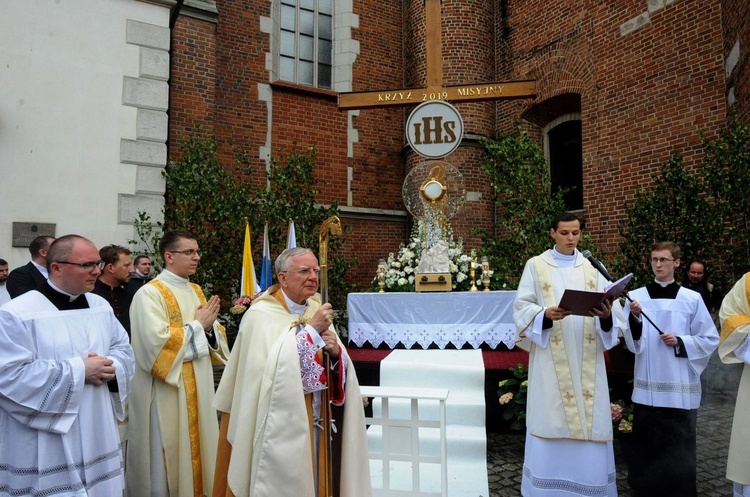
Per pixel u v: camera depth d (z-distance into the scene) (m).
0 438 2.43
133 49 7.32
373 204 11.84
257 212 8.29
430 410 4.99
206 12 9.26
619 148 9.30
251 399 2.44
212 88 9.33
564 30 10.33
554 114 11.09
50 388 2.36
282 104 10.99
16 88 6.61
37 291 2.57
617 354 4.86
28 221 6.55
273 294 2.74
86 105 6.98
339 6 12.01
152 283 3.58
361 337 6.22
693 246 6.17
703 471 4.45
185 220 7.38
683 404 3.77
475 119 11.26
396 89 7.21
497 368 5.38
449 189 6.83
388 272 6.76
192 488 3.38
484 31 11.57
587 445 3.53
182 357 3.38
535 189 7.89
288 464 2.31
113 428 2.65
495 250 7.87
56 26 6.87
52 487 2.40
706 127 8.06
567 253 3.88
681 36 8.44
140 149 7.28
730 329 3.32
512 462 4.74
